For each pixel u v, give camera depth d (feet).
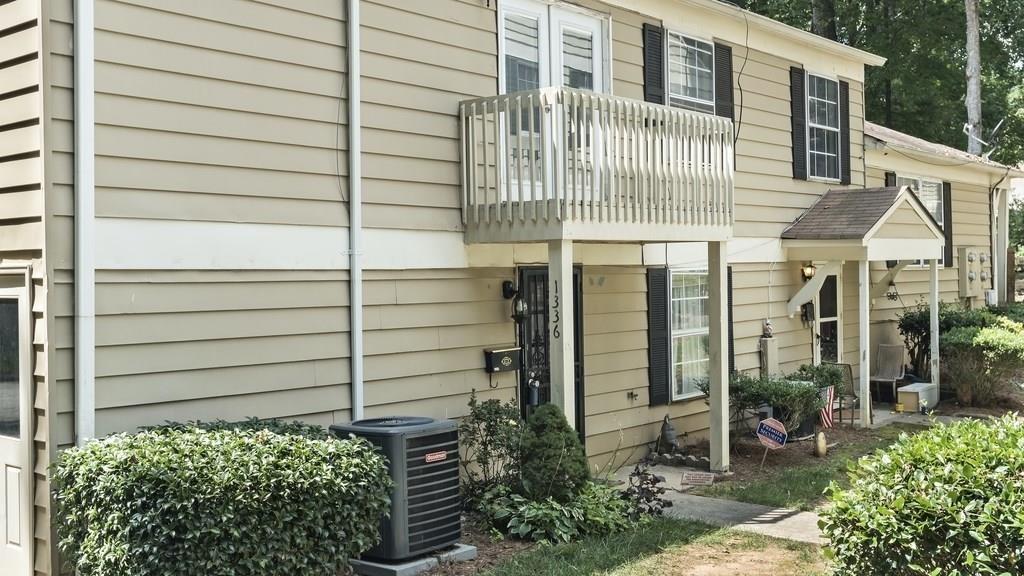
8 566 19.90
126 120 19.85
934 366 47.78
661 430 34.94
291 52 22.93
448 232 26.81
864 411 41.73
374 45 24.81
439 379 26.53
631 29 33.86
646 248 34.55
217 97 21.45
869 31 83.35
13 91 19.31
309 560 17.80
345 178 24.13
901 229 43.06
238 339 21.83
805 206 43.60
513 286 28.78
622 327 33.53
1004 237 68.74
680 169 29.76
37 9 18.71
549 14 30.68
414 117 25.88
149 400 20.18
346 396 24.12
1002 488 15.52
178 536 16.65
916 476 16.31
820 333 46.06
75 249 19.08
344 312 24.08
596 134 26.43
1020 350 45.88
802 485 30.58
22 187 19.29
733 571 21.40
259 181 22.25
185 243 20.83
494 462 26.96
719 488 30.22
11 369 19.89
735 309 39.17
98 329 19.35
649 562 22.03
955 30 78.95
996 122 87.92
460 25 27.37
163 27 20.52
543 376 30.27
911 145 53.47
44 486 18.97
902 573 15.67
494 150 26.91
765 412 36.45
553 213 25.41
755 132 40.32
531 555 22.22
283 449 18.06
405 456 21.01
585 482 25.36
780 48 41.88
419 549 21.17
